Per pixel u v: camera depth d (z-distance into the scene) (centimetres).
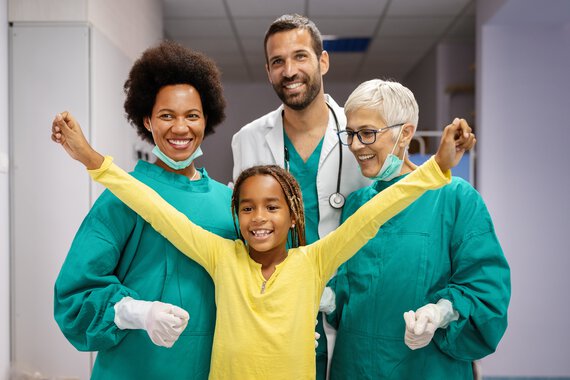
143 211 100
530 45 321
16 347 219
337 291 127
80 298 100
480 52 327
